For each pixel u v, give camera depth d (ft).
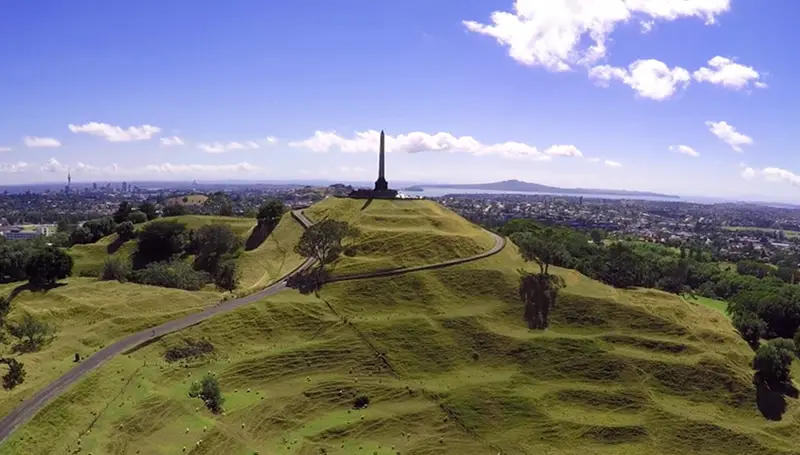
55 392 290.56
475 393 361.92
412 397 358.02
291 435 309.01
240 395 336.49
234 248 640.17
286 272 536.83
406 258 538.88
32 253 533.55
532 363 398.62
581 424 340.18
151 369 339.36
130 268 561.84
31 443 249.96
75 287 467.11
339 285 486.79
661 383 384.06
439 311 457.68
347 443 308.40
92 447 255.09
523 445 323.57
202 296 467.93
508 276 506.89
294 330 418.72
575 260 616.80
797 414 366.02
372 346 404.36
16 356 326.24
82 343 358.64
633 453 322.14
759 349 415.64
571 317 453.99
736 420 359.66
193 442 273.54
